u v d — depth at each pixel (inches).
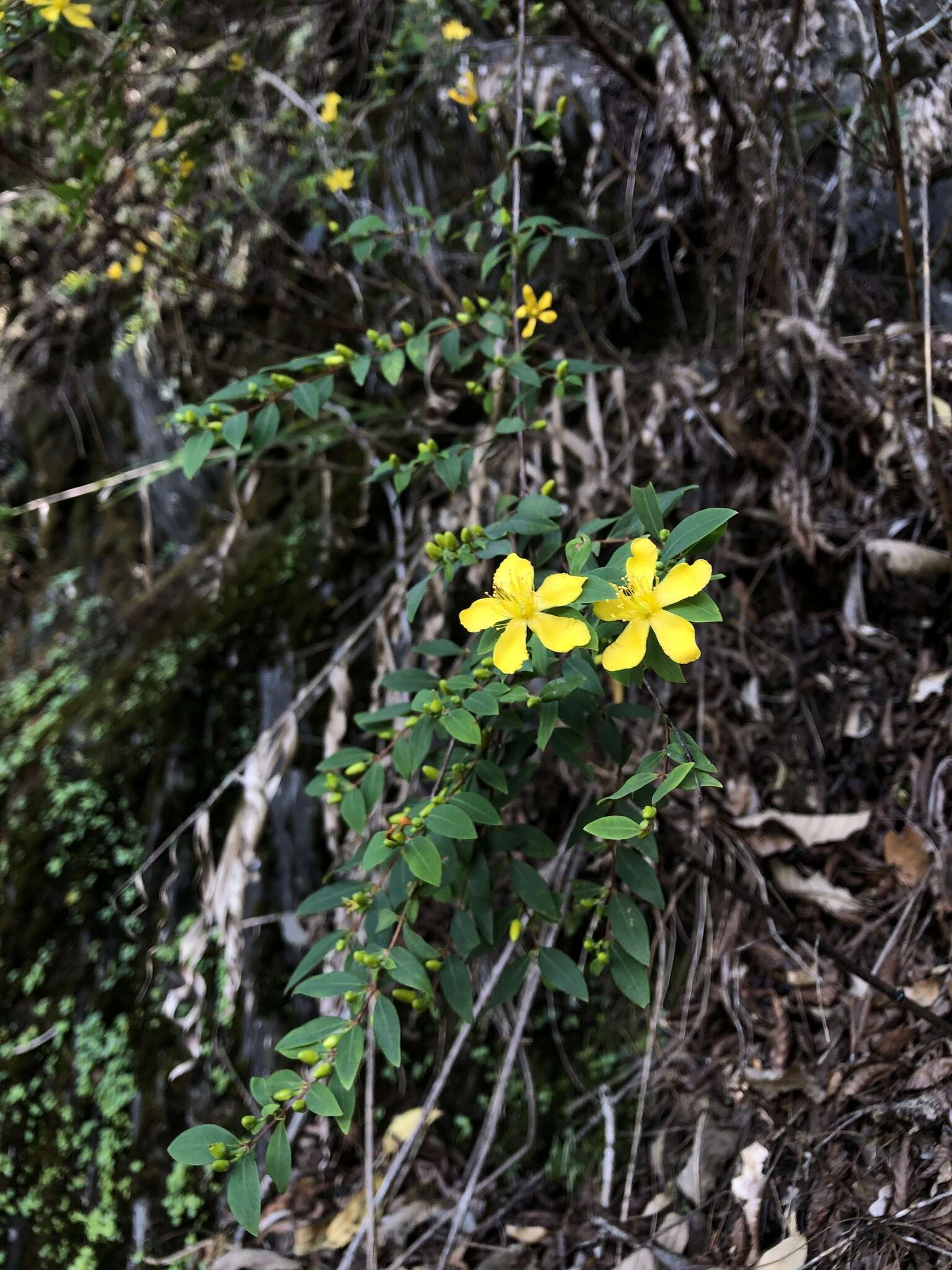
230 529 38.2
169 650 37.8
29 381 45.7
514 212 29.3
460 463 25.8
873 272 36.8
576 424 37.3
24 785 36.3
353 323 38.3
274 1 38.6
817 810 31.2
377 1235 28.4
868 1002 28.0
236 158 40.8
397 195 41.5
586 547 21.9
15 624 43.5
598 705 26.2
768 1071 28.1
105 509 44.4
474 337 35.7
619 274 40.6
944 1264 22.6
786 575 34.2
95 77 33.5
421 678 26.1
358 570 38.3
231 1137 21.2
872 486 34.0
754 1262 25.1
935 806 30.0
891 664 32.4
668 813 31.2
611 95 40.5
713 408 34.2
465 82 34.9
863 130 32.6
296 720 32.5
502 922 25.3
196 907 33.9
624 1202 28.3
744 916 30.4
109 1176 31.7
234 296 42.3
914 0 30.5
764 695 33.0
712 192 34.7
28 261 45.4
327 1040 21.7
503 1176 30.2
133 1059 32.5
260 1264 29.1
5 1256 31.7
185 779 35.4
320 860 34.1
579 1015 31.4
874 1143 25.4
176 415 26.5
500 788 23.6
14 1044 33.1
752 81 32.0
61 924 34.0
